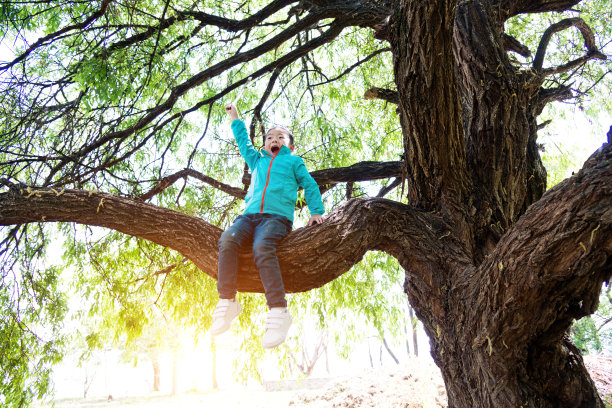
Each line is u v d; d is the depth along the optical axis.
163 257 5.27
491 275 2.75
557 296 2.60
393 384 7.48
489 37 4.03
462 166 3.61
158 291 5.22
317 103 7.17
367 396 7.31
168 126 6.02
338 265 3.11
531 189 4.24
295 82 7.30
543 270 2.49
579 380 3.02
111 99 4.24
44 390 4.84
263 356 5.58
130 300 5.06
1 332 4.54
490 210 3.68
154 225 3.19
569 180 2.48
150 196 5.02
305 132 6.48
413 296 3.44
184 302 5.24
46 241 5.13
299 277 3.10
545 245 2.44
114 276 5.19
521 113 3.98
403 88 3.29
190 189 5.62
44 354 4.89
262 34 7.07
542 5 4.72
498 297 2.71
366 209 3.29
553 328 2.81
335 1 5.19
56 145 4.89
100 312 5.31
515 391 2.82
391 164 4.75
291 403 8.29
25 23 4.65
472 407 2.97
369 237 3.21
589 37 5.09
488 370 2.87
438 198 3.66
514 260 2.58
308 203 3.17
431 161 3.53
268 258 2.79
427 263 3.30
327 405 7.52
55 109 4.88
